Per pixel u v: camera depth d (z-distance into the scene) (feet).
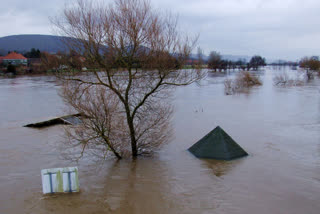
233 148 43.24
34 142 52.42
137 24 35.53
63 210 27.91
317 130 59.82
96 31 34.50
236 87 144.56
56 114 81.15
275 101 103.19
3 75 266.57
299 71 240.53
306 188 32.58
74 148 46.42
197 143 45.60
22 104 101.30
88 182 34.45
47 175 31.01
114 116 39.63
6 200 30.01
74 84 37.09
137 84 39.37
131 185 33.58
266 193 31.40
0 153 46.24
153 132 43.06
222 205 28.89
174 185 33.55
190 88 159.63
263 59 503.61
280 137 54.65
